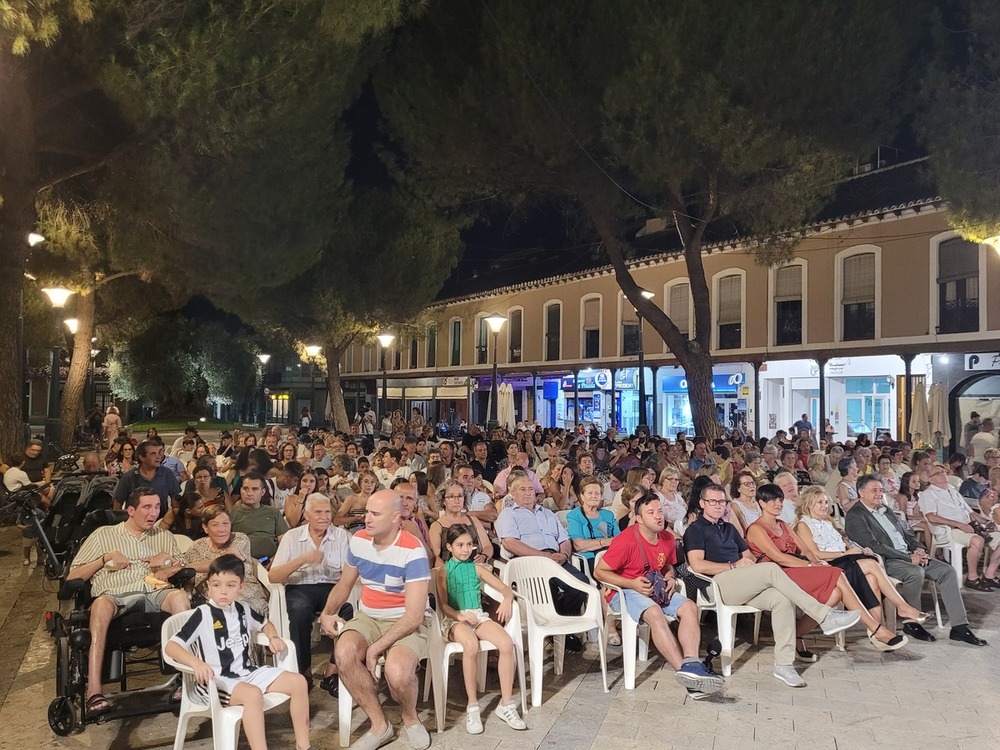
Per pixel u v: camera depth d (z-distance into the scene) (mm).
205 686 4785
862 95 15055
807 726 5391
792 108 14602
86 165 14711
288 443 13617
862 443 15938
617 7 14398
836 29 14680
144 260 17469
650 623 6086
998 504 10391
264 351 49594
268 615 6113
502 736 5281
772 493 7523
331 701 5961
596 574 6508
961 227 14164
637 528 6578
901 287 21078
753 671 6645
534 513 7734
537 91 15109
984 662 6848
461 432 36875
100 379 62406
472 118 16203
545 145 15875
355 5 11844
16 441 13945
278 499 9930
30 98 12984
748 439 18547
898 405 21281
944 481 9977
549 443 16375
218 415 72375
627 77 13938
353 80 17156
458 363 41219
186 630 4750
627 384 29953
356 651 5039
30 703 5781
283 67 12219
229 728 4551
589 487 8141
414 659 5121
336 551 6543
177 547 6238
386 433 31219
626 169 16641
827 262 22938
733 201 16562
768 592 6473
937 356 20500
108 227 18312
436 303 40000
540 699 5887
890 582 7371
